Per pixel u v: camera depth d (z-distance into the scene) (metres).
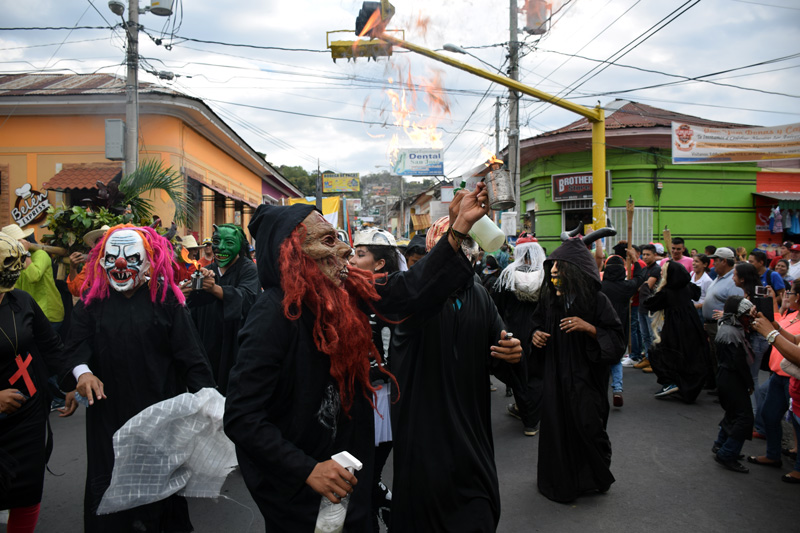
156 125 13.88
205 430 2.96
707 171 17.83
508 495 4.29
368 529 2.04
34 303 3.25
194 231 14.10
